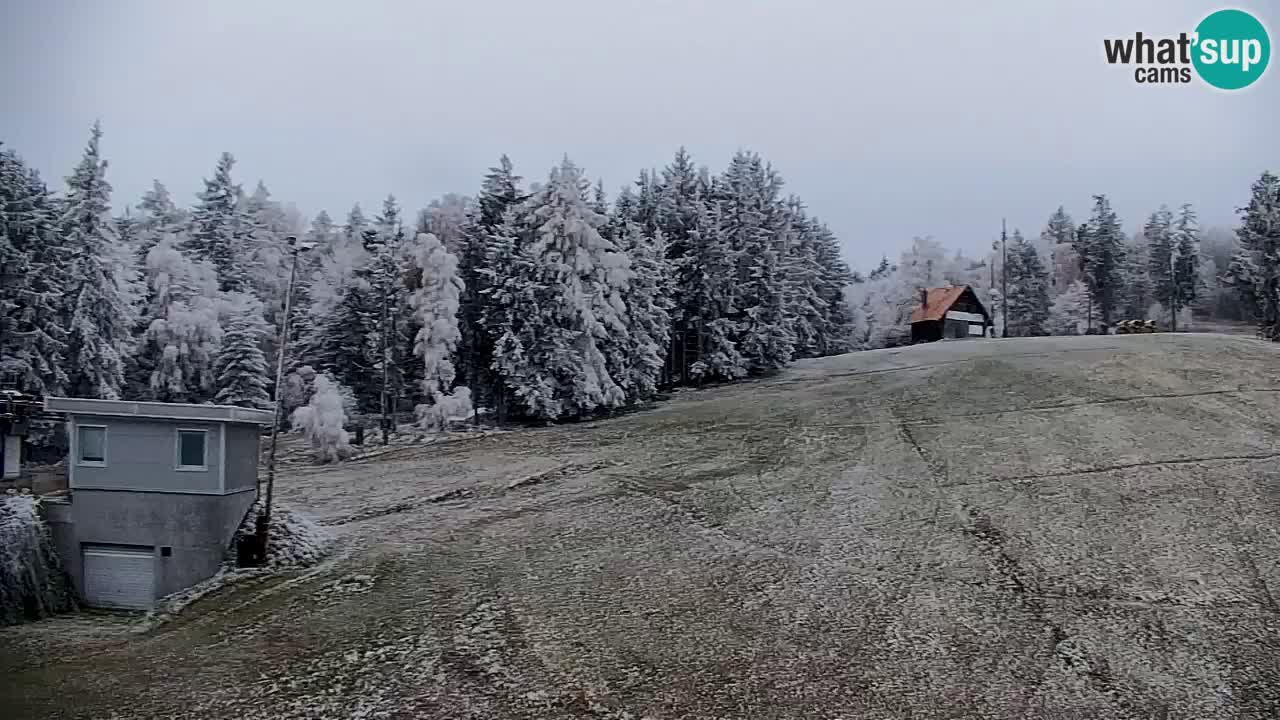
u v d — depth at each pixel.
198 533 24.48
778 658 18.55
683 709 16.36
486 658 18.75
